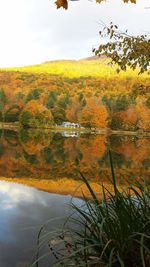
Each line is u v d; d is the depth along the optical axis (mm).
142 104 80125
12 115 94562
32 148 41125
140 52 5145
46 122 92688
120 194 2545
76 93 94812
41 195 11883
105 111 87062
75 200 9352
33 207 9648
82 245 2623
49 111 93500
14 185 14617
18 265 5055
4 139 53469
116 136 74562
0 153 32844
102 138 68062
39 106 93438
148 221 2277
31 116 92312
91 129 89312
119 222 2377
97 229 2561
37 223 7688
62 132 84875
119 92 85000
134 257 2340
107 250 2348
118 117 83688
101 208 2480
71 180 16875
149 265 2281
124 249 2320
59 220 7523
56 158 30234
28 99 95250
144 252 2354
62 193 12312
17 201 10633
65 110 93375
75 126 91688
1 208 9477
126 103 82062
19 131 81000
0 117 94438
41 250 5586
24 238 6535
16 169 21922
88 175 18875
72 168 22938
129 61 5223
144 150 42219
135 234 2176
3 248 5922
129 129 82938
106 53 5270
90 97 90438
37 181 16359
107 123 86750
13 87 98500
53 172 20766
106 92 88875
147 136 78125
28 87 99812
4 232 6922
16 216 8445
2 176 18078
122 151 39281
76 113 92312
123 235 2330
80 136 72688
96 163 25984
